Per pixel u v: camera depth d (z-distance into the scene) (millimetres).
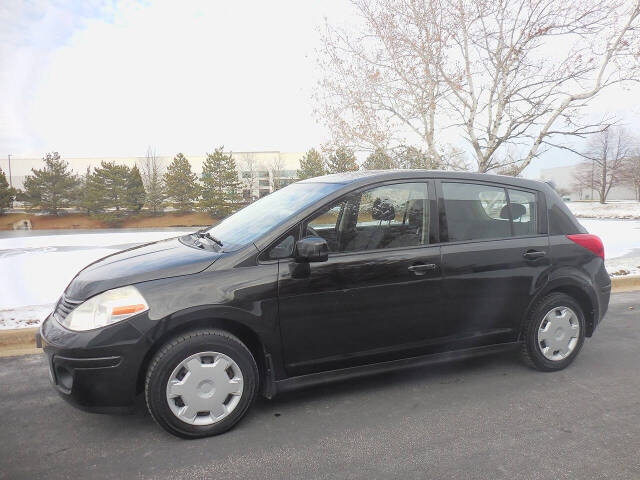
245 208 4105
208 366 2826
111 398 2695
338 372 3219
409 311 3328
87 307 2748
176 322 2734
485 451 2680
